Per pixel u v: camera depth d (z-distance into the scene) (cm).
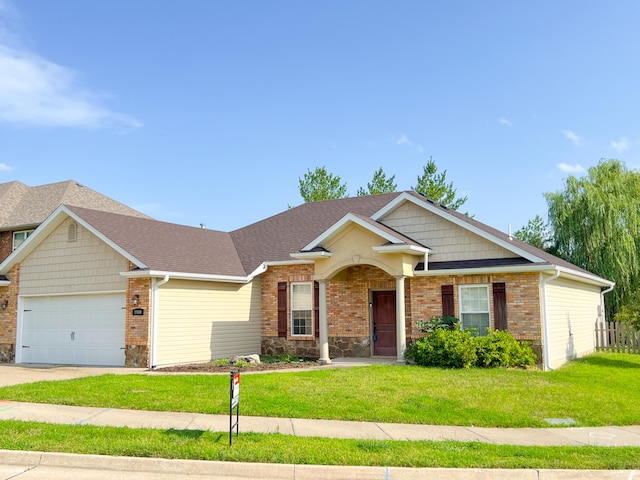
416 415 1080
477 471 759
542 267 1677
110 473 766
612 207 3094
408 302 1920
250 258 2297
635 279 3069
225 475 764
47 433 901
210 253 2192
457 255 1878
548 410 1159
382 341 2030
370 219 1950
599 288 2772
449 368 1634
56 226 2044
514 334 1736
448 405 1158
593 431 1030
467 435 970
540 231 4719
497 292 1773
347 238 1883
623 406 1229
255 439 878
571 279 2114
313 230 2391
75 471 773
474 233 1852
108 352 1891
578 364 1873
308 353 2119
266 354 2206
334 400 1170
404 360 1786
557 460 807
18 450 819
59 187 3052
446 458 798
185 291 1909
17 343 2084
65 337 1994
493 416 1093
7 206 2956
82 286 1958
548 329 1734
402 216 1994
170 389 1271
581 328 2248
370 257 1838
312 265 2147
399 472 754
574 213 3247
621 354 2311
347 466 762
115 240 1853
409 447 856
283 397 1191
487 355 1642
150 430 928
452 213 1992
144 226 2131
